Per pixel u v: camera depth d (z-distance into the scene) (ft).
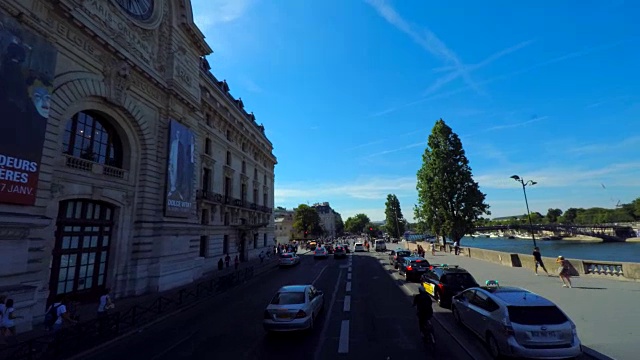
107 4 58.54
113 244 62.28
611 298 40.65
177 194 76.07
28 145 41.78
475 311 29.45
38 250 44.24
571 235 384.47
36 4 44.52
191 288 69.15
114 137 65.16
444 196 128.16
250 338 32.42
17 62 41.14
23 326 38.45
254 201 153.17
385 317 38.70
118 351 30.40
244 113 149.07
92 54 55.52
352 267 97.91
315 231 351.67
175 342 32.37
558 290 46.65
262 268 104.73
